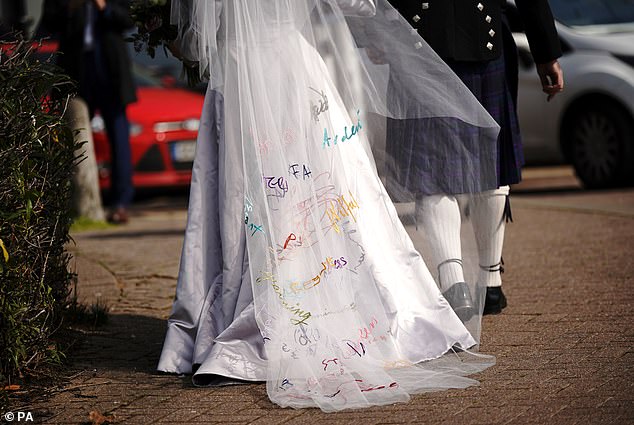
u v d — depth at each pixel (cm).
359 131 466
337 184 448
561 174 1332
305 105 446
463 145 492
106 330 550
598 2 1160
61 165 452
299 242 439
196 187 461
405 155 489
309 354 427
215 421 393
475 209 539
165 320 577
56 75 434
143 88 1315
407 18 509
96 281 691
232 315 450
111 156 1028
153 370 468
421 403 405
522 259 720
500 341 496
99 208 1030
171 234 915
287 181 442
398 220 470
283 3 443
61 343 488
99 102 1020
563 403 396
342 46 462
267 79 443
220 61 448
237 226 450
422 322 466
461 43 510
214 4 440
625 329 509
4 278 412
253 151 443
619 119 1088
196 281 459
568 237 803
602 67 1094
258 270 438
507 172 538
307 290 436
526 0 542
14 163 408
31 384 445
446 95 485
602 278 640
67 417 404
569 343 486
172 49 468
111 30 1004
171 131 1197
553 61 547
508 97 539
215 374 432
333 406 400
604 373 433
